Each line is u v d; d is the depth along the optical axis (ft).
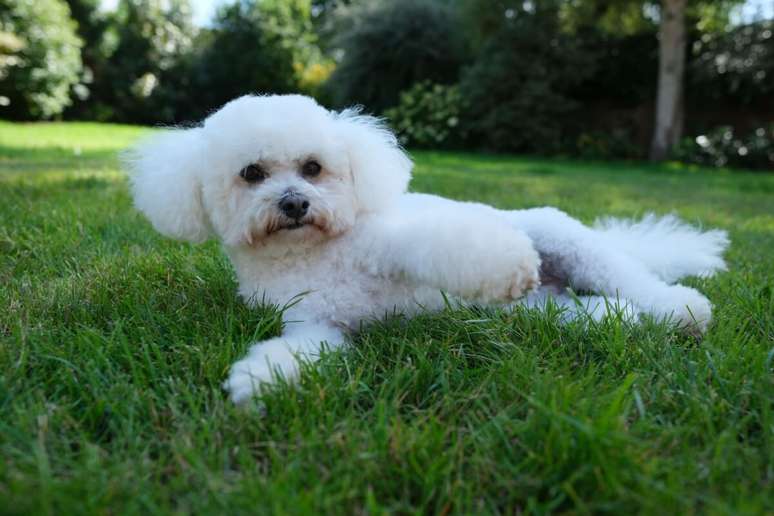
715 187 6.81
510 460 1.02
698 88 12.50
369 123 2.03
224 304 1.79
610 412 1.02
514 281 1.34
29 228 2.75
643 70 13.15
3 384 1.23
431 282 1.43
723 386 1.24
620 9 12.07
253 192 1.68
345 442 1.05
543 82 12.70
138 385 1.25
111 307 1.72
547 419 1.05
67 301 1.77
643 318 1.62
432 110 13.58
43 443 1.05
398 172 1.92
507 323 1.59
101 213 3.13
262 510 0.87
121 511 0.89
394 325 1.61
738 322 1.62
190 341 1.51
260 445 1.07
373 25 14.21
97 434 1.14
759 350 1.36
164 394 1.23
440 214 1.56
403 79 14.66
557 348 1.46
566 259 2.01
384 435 1.04
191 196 1.85
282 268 1.71
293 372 1.29
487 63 13.01
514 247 1.35
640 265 2.08
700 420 1.11
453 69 14.71
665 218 2.57
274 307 1.64
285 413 1.16
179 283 2.00
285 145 1.69
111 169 5.64
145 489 0.94
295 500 0.88
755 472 0.96
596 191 5.63
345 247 1.66
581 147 12.70
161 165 1.95
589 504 0.89
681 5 11.14
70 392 1.24
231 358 1.37
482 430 1.08
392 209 1.85
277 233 1.63
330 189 1.70
